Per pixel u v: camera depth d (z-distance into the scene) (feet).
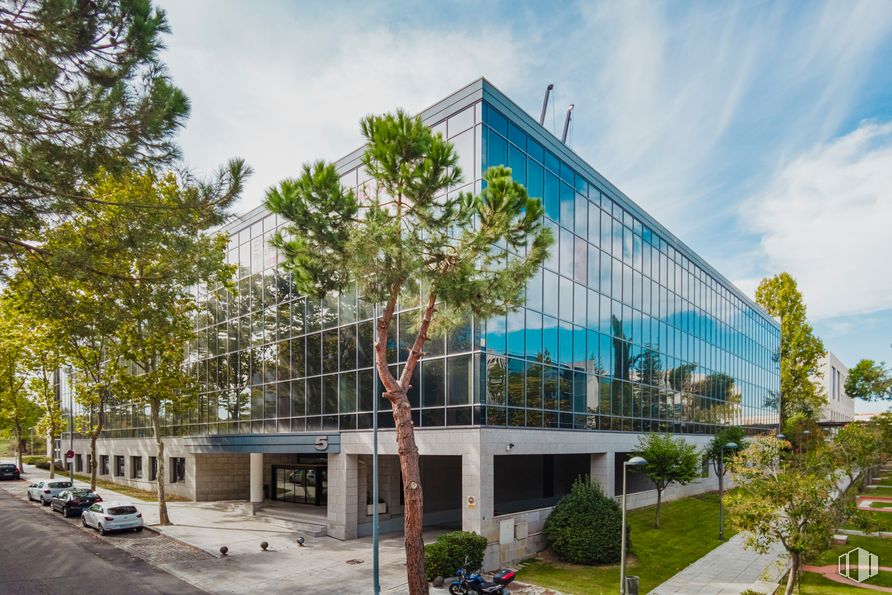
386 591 50.31
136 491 123.34
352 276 41.45
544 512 66.59
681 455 79.61
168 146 42.27
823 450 50.21
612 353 89.76
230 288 85.30
